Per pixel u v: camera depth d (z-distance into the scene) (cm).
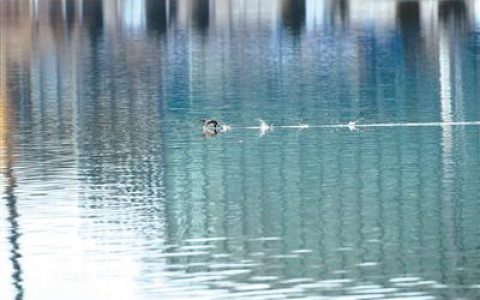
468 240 14550
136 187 17200
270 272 13500
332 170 18038
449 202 16225
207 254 14125
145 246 14438
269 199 16562
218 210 16012
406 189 16925
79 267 13762
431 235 14788
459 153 18938
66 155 19375
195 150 19538
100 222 15375
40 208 16012
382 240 14612
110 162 18800
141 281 13300
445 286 13012
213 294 12900
